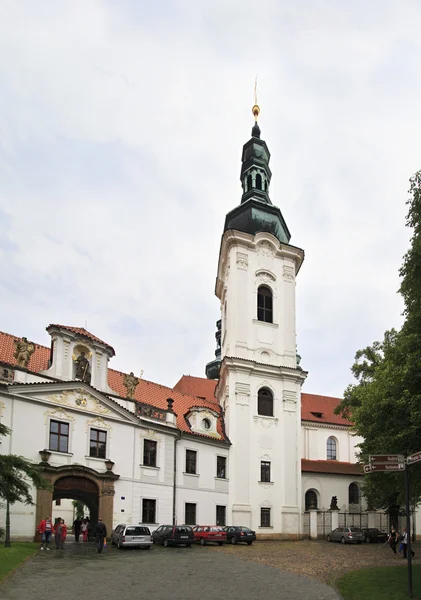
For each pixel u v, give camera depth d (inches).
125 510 1494.8
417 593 711.1
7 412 1301.7
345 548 1537.9
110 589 724.7
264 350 2092.8
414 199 882.8
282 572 944.9
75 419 1433.3
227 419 1966.0
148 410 1652.3
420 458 661.3
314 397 2758.4
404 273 904.3
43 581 769.6
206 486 1780.3
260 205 2278.5
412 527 1942.7
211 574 892.6
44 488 1082.7
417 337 880.3
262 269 2177.7
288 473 1978.3
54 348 1462.8
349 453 2610.7
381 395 1057.5
